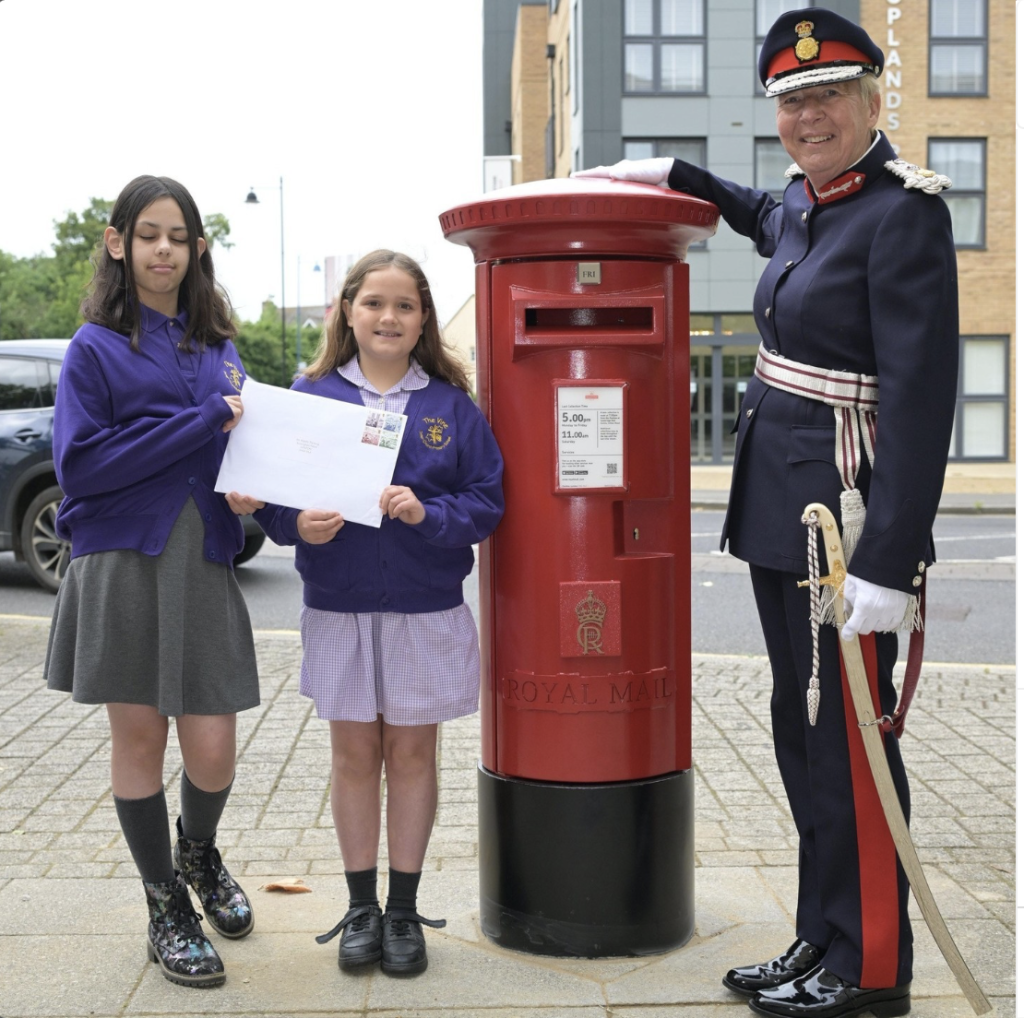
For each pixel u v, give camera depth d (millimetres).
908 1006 2611
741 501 2717
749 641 6977
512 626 2834
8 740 4758
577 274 2715
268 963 2820
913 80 21062
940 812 3924
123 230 2660
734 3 20922
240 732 4875
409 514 2645
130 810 2709
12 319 45031
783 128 2533
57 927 3000
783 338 2613
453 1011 2574
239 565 9531
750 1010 2590
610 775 2797
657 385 2789
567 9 24469
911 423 2363
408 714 2777
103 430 2566
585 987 2693
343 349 2887
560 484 2740
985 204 21422
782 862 3482
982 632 7176
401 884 2863
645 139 21234
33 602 7992
